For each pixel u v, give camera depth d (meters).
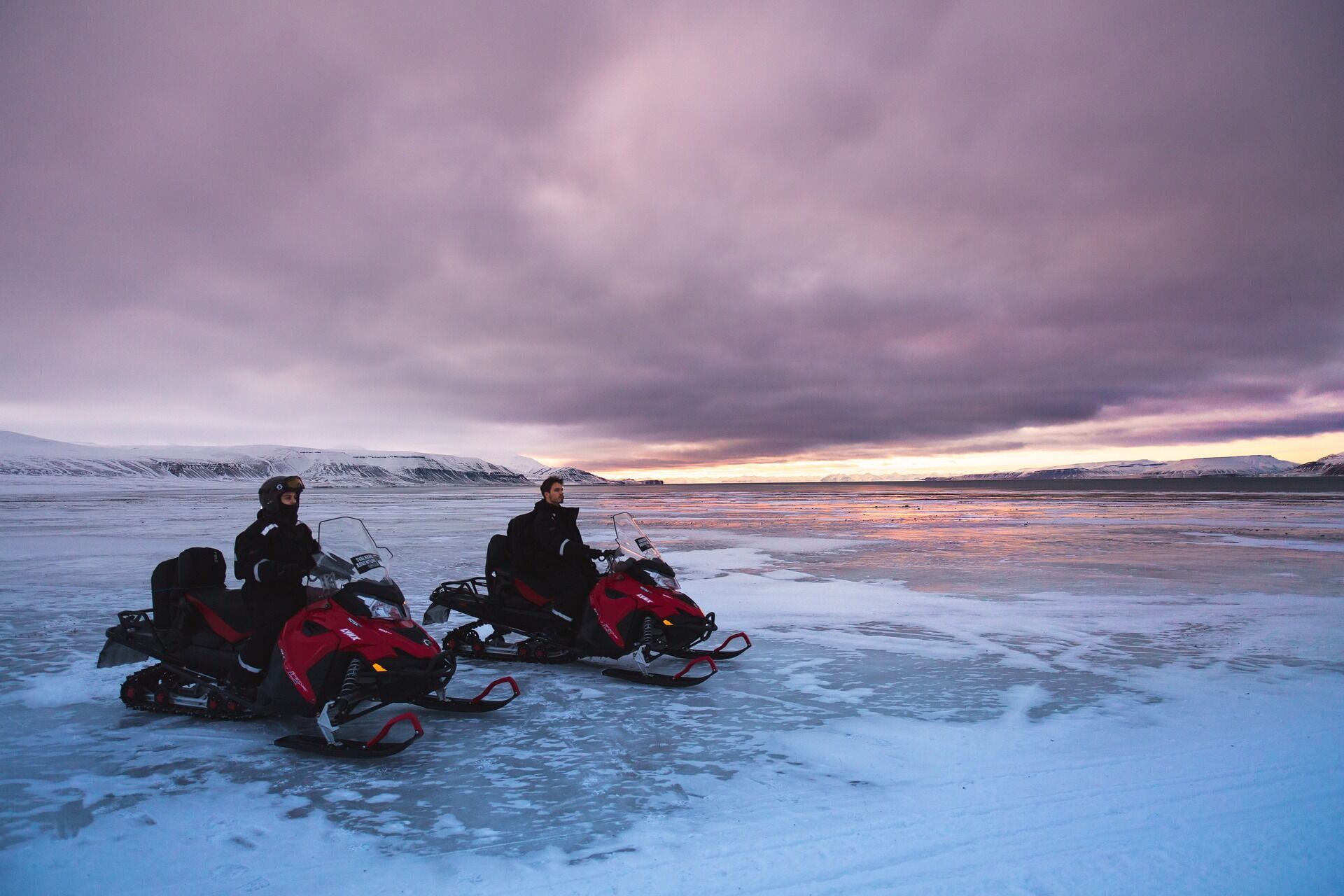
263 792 3.77
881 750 4.34
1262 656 6.67
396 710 5.22
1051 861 2.99
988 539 19.08
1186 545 16.88
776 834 3.25
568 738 4.61
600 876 2.88
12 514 34.06
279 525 4.64
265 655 4.60
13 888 2.79
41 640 7.45
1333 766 4.00
